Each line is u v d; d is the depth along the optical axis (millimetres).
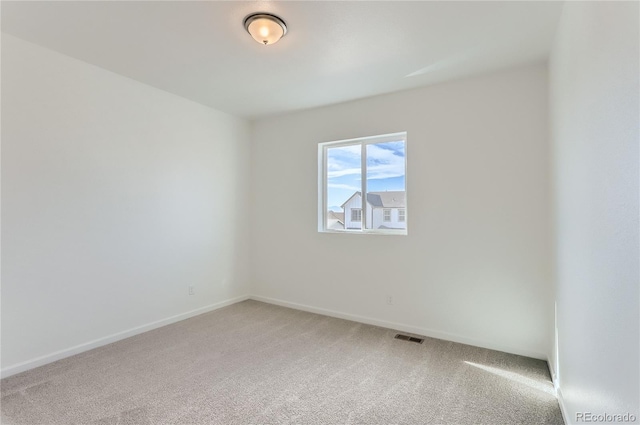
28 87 2432
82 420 1837
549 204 2566
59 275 2613
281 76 2992
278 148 4270
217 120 4039
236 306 4152
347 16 2053
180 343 2947
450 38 2312
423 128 3205
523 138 2729
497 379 2314
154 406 1979
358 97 3525
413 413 1923
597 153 1287
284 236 4211
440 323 3111
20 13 2049
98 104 2861
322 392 2145
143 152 3229
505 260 2803
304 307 4023
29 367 2428
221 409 1956
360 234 3604
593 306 1347
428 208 3174
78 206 2734
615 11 1084
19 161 2395
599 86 1255
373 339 3068
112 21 2141
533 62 2656
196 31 2254
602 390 1237
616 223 1085
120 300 3037
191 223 3727
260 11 2010
